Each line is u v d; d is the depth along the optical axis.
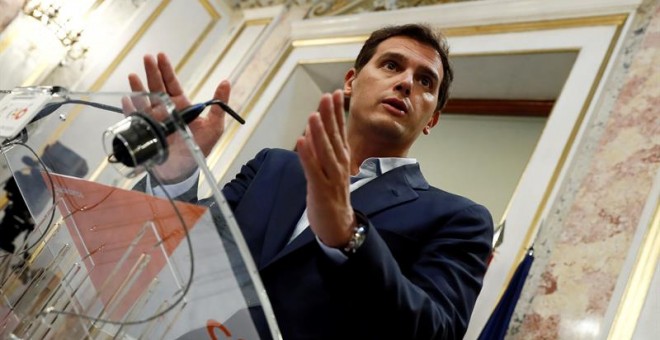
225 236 0.62
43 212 0.84
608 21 2.15
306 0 3.35
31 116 0.83
